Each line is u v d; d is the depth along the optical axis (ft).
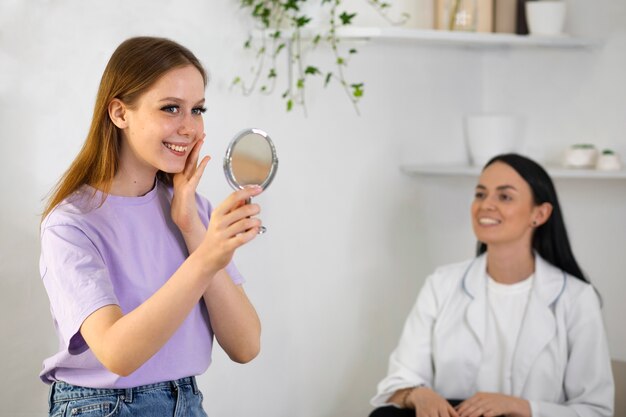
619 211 9.20
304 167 8.77
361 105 9.20
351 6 8.95
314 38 8.46
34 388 7.14
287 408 8.89
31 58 6.94
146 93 4.59
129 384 4.74
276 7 8.36
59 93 7.11
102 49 7.32
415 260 9.87
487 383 7.55
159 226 4.93
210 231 4.11
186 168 4.90
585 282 7.62
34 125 7.00
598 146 9.36
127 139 4.79
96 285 4.41
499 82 10.27
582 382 7.32
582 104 9.49
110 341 4.21
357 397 9.50
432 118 9.89
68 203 4.72
